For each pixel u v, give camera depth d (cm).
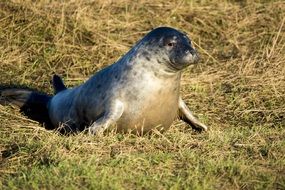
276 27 4656
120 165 2595
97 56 4284
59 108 3328
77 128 3222
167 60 2925
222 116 3606
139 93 2966
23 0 4550
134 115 2984
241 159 2727
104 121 2950
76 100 3203
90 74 4131
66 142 2800
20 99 3556
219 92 3881
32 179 2467
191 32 4662
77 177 2481
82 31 4447
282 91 3891
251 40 4556
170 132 3147
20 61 4128
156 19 4725
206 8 4884
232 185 2533
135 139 2911
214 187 2509
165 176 2555
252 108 3697
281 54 4253
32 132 3084
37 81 4000
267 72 4047
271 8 4872
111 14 4719
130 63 3012
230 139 2989
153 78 2964
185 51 2898
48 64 4169
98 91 3070
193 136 3075
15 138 2977
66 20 4497
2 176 2552
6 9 4488
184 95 3825
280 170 2666
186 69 4156
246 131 3203
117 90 2998
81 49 4319
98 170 2559
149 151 2802
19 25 4388
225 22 4756
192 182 2494
